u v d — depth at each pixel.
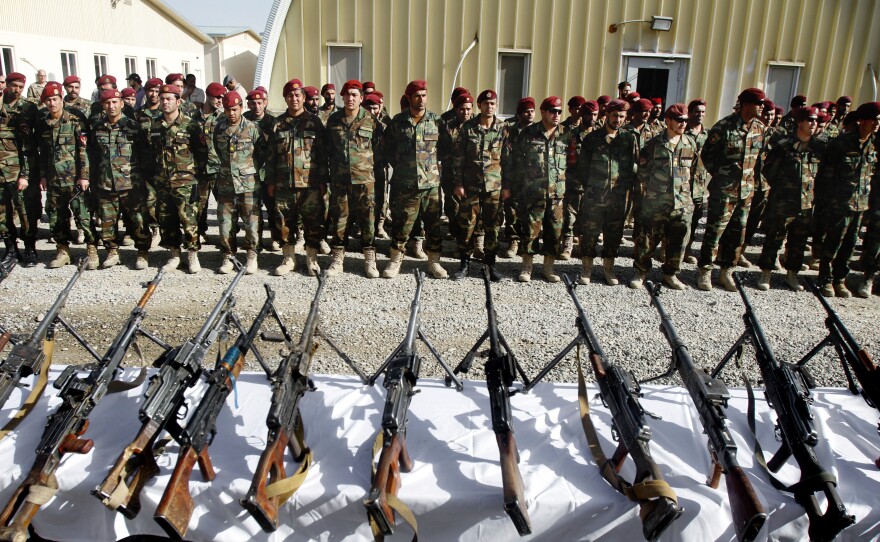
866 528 3.03
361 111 7.48
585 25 11.06
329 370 5.26
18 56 18.59
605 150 7.54
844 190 7.38
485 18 10.91
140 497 3.04
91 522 3.09
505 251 9.57
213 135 7.57
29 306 6.64
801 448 2.95
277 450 2.80
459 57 11.02
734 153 7.36
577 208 8.97
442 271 8.16
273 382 3.04
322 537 3.04
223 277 7.86
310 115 7.50
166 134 7.55
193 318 6.40
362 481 3.07
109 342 5.76
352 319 6.50
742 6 11.18
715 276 8.63
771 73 11.55
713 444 2.92
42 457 2.93
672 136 7.25
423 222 8.27
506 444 2.93
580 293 7.64
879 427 3.49
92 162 7.79
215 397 3.09
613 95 11.38
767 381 3.42
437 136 7.60
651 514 2.71
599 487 3.09
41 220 10.80
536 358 5.66
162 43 28.67
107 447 3.32
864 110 7.06
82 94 21.88
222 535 3.02
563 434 3.58
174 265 8.12
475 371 5.39
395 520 3.01
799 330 6.55
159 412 2.94
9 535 2.70
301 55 10.99
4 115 7.66
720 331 6.44
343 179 7.61
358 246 9.68
